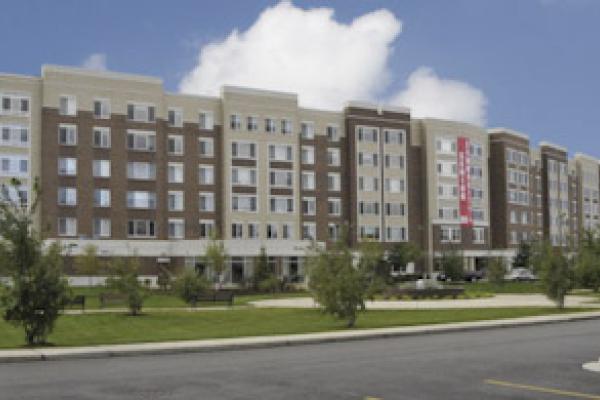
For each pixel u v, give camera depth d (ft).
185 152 272.10
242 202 280.72
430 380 47.09
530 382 46.06
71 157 246.06
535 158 406.62
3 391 43.78
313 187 304.09
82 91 249.75
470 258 348.18
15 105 238.89
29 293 71.41
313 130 307.17
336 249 100.17
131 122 257.96
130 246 249.14
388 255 298.35
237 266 267.59
